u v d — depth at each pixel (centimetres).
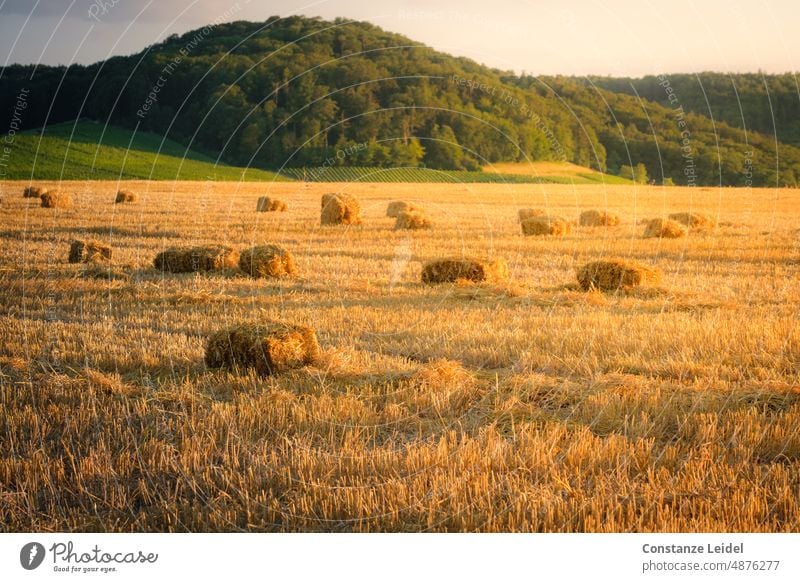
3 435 765
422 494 628
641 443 710
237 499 634
